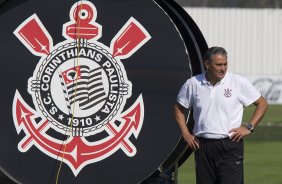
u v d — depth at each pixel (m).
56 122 14.41
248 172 25.22
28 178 14.34
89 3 14.37
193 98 14.60
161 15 14.38
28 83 14.30
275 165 26.84
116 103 14.48
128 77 14.47
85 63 14.42
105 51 14.42
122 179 14.56
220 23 76.06
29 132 14.33
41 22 14.30
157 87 14.48
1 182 14.65
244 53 76.81
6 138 14.29
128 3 14.37
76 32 14.37
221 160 14.65
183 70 14.47
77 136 14.45
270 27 76.75
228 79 14.58
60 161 14.41
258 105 14.70
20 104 14.30
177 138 14.56
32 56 14.30
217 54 14.30
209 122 14.59
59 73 14.38
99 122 14.48
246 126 14.62
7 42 14.23
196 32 14.88
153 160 14.58
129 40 14.43
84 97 14.45
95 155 14.48
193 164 26.67
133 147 14.55
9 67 14.25
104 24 14.39
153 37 14.41
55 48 14.35
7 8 14.23
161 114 14.54
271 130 39.31
